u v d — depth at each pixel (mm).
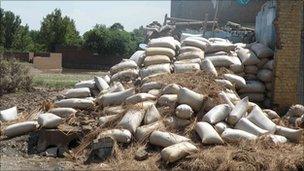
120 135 6961
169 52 9875
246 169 6145
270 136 7012
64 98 9125
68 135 7328
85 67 31625
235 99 8219
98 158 6836
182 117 7340
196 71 8992
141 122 7402
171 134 6914
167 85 8141
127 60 10266
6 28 33781
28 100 12578
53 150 7215
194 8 23688
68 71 27547
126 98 8164
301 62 10008
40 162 6770
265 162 6312
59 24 35031
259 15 11211
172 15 24984
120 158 6676
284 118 8688
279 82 9617
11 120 8578
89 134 7270
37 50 34656
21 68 14703
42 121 7461
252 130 7133
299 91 10023
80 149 7086
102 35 31562
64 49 32156
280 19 9609
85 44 31875
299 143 7344
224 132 6977
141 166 6363
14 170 6316
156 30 18203
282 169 6273
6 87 13883
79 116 8023
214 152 6488
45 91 14594
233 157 6391
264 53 9734
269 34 10070
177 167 6328
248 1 21109
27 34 35688
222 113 7336
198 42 10141
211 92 7934
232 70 9523
